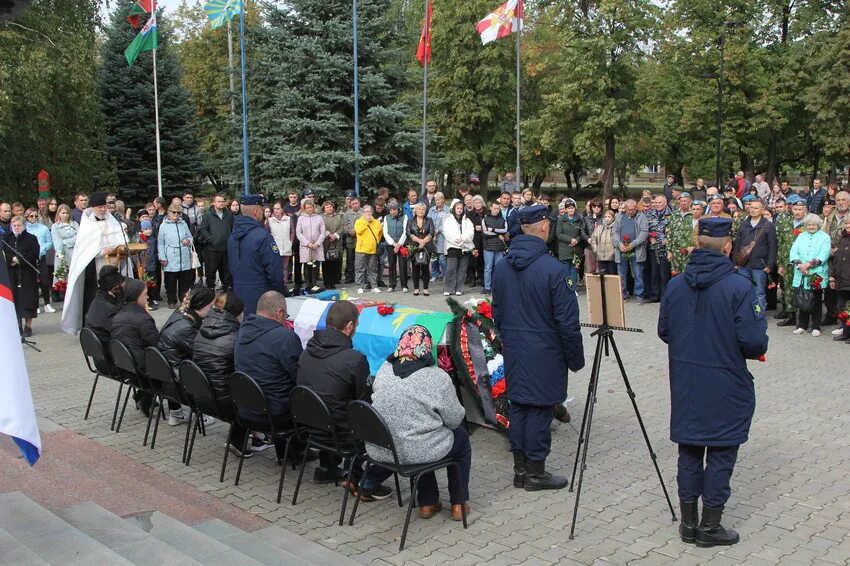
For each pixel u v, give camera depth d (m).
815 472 5.84
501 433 6.59
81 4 27.52
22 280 11.23
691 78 35.03
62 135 26.03
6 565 3.46
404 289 15.23
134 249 11.55
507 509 5.22
